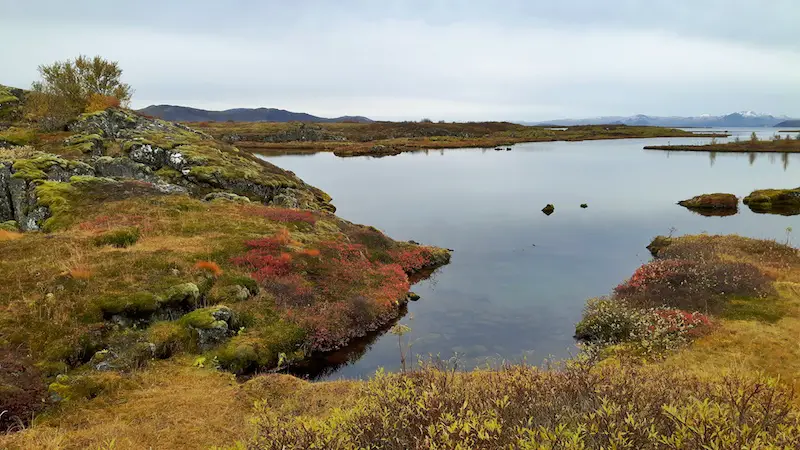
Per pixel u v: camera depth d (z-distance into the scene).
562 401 6.39
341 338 20.53
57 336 15.03
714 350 16.75
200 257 22.64
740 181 69.06
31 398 12.30
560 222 44.62
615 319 20.09
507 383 7.35
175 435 11.29
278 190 45.53
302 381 15.16
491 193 60.69
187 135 50.53
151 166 42.78
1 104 47.97
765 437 4.77
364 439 5.53
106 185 32.81
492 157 108.56
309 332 20.03
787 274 25.33
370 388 7.48
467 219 46.41
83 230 24.89
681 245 32.53
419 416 5.53
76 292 17.38
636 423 5.05
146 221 26.97
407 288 26.78
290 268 24.30
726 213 48.84
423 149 135.12
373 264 29.36
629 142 155.88
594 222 44.53
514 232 41.09
